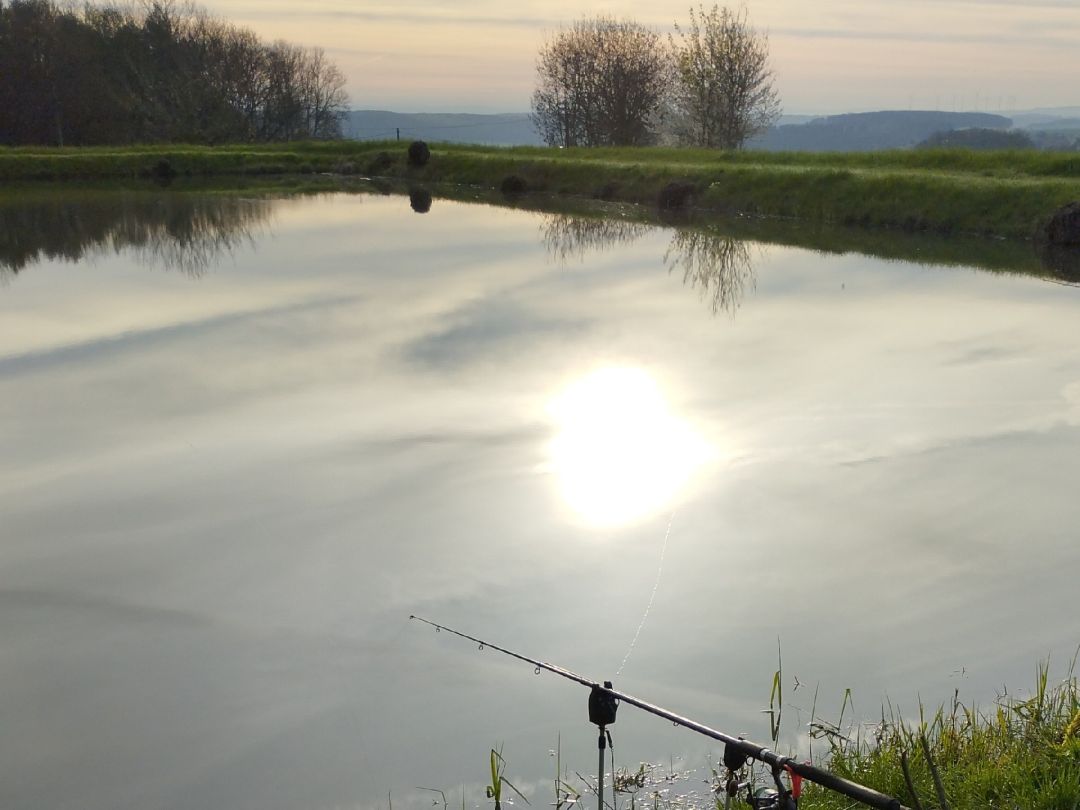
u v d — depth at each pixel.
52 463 8.67
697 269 18.06
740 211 26.44
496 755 4.66
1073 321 13.45
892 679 5.17
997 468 8.21
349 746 4.80
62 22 56.56
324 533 7.14
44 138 52.12
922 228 22.47
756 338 12.64
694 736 4.72
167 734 4.96
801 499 7.59
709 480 7.99
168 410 10.04
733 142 42.78
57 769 4.72
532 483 7.97
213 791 4.54
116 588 6.44
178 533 7.20
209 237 22.62
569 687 5.23
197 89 55.44
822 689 5.08
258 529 7.24
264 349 12.38
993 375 10.91
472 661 5.51
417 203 29.84
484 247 20.78
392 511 7.49
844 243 21.06
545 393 10.33
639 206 28.75
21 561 6.84
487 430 9.23
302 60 66.94
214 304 15.23
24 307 15.22
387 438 9.07
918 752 4.11
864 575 6.38
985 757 4.06
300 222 25.16
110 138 53.12
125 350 12.50
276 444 8.99
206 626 5.96
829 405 9.90
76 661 5.62
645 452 8.66
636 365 11.42
